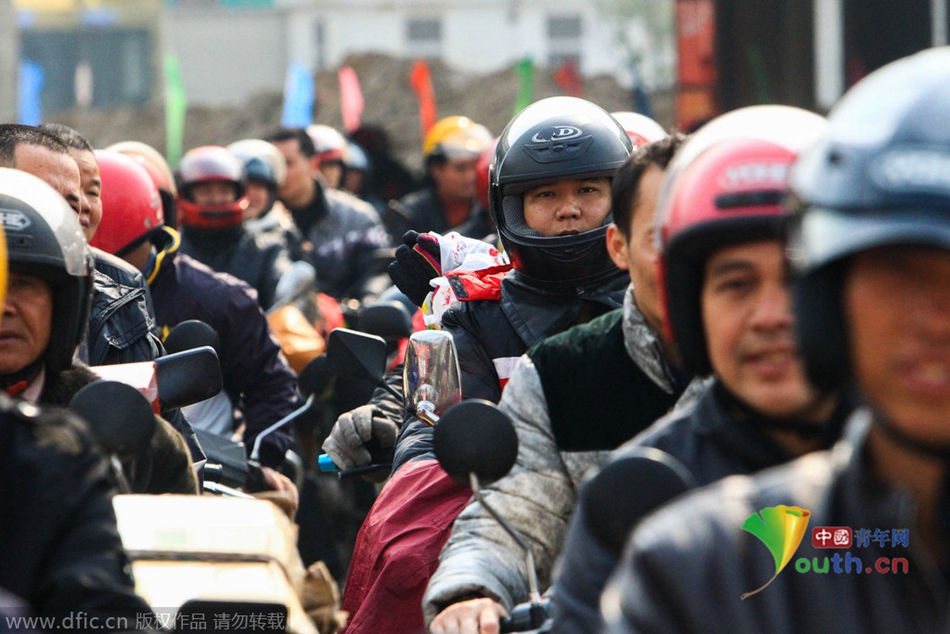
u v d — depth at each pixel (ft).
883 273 13.97
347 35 470.39
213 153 73.41
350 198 98.94
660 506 19.13
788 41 203.31
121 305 41.01
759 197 20.10
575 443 28.14
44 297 27.50
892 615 14.70
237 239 73.56
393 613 33.58
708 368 21.91
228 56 478.18
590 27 462.60
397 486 35.12
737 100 208.74
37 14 482.69
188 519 22.86
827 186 14.28
